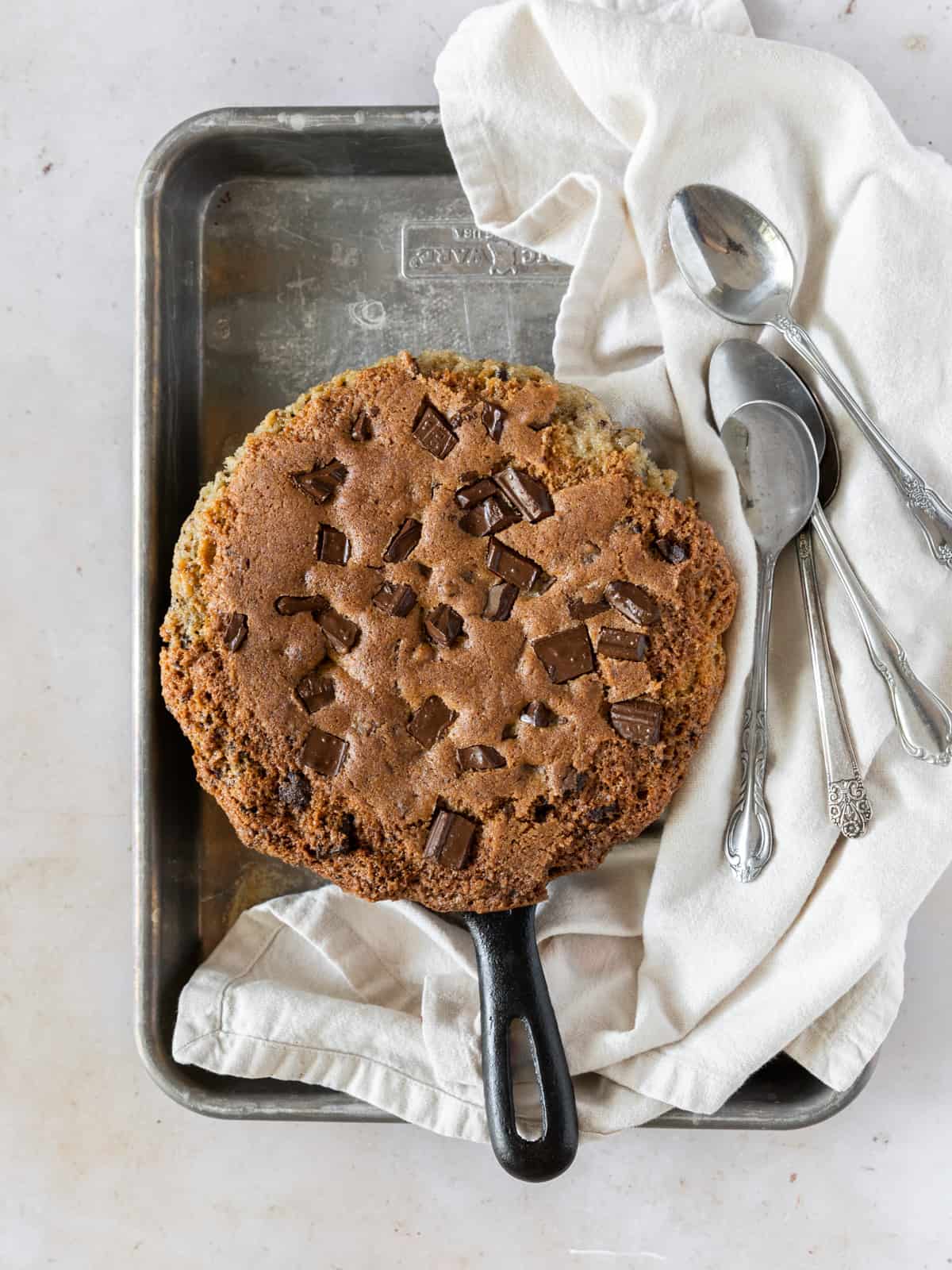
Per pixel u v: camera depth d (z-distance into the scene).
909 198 0.42
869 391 0.43
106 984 0.50
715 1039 0.43
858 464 0.42
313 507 0.40
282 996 0.44
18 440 0.50
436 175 0.47
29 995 0.50
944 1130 0.48
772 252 0.43
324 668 0.41
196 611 0.41
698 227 0.43
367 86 0.49
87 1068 0.50
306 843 0.41
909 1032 0.48
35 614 0.50
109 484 0.50
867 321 0.42
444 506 0.40
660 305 0.44
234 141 0.46
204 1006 0.44
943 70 0.48
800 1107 0.43
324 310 0.47
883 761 0.42
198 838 0.47
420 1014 0.45
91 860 0.50
